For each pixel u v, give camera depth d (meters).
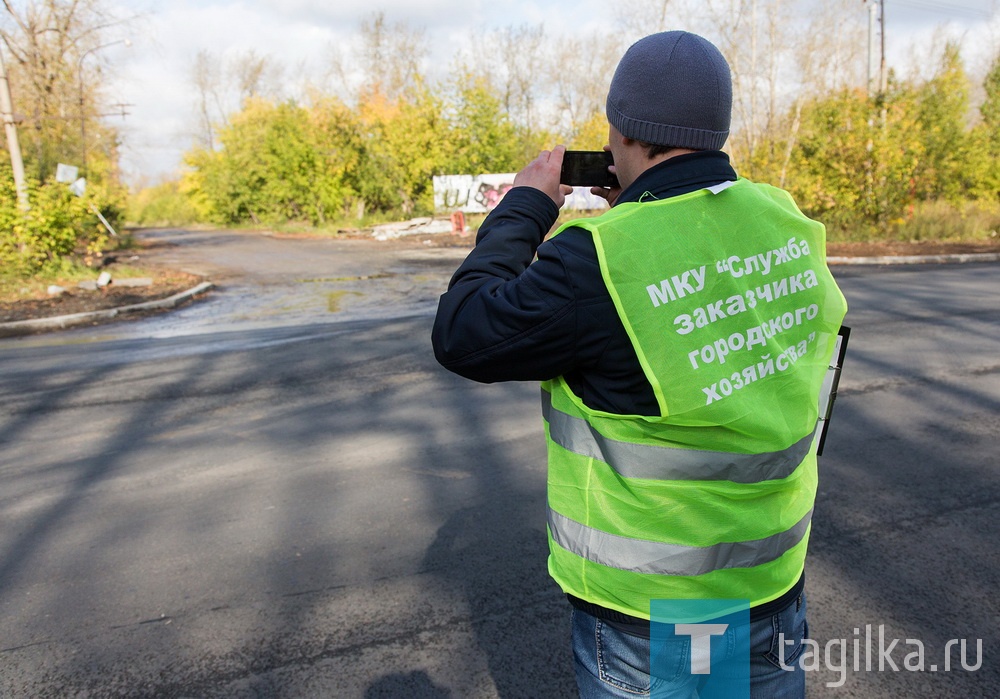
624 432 1.27
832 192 20.11
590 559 1.35
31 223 14.92
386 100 36.19
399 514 3.95
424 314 10.75
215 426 5.64
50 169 22.91
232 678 2.67
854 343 7.69
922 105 23.27
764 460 1.29
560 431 1.36
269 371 7.36
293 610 3.07
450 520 3.86
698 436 1.25
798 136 21.73
